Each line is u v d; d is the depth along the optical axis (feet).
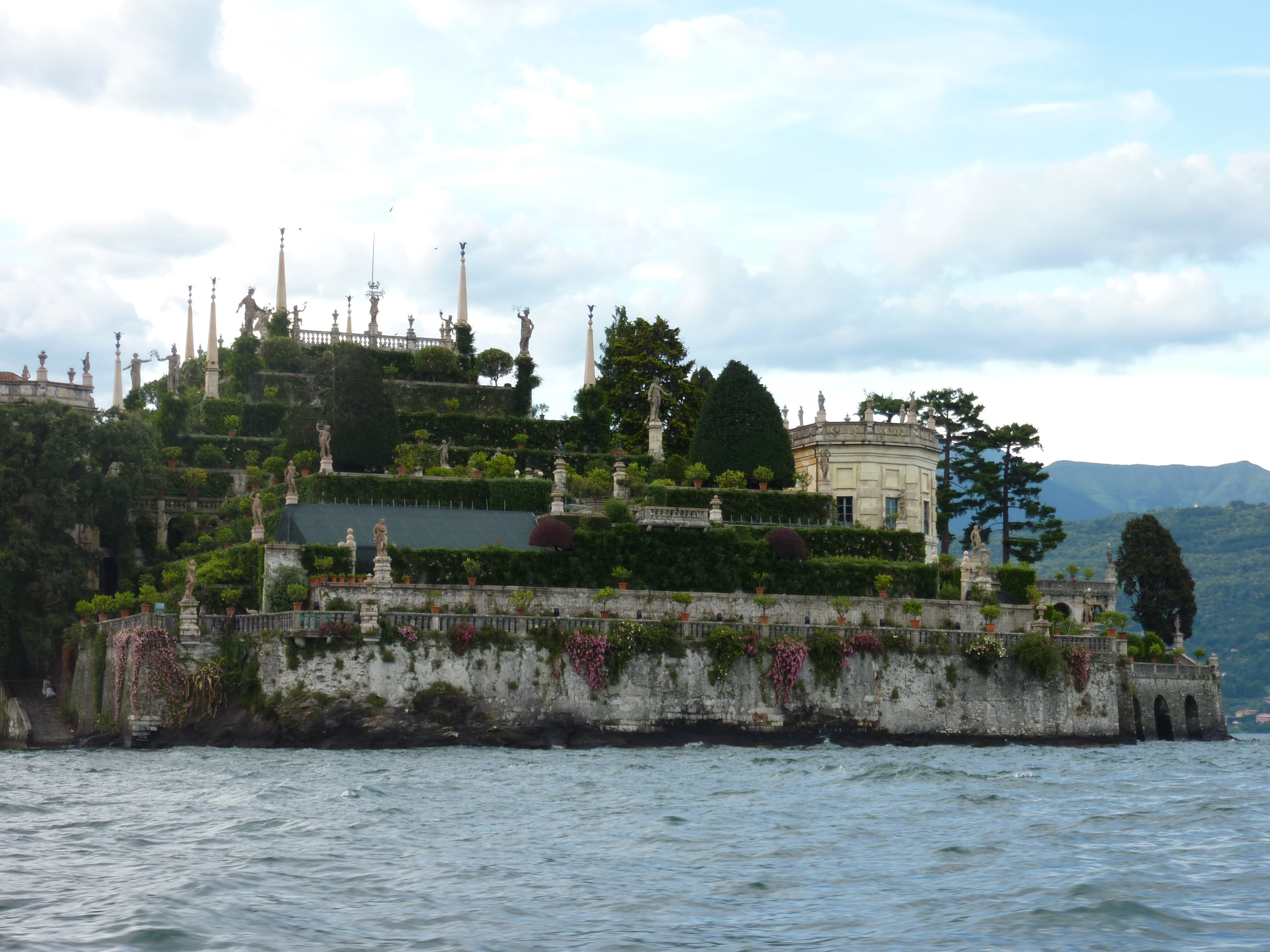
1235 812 172.04
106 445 379.35
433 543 340.80
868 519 423.23
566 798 187.62
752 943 104.78
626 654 306.76
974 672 332.39
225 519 402.52
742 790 198.70
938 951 102.06
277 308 502.79
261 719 287.89
